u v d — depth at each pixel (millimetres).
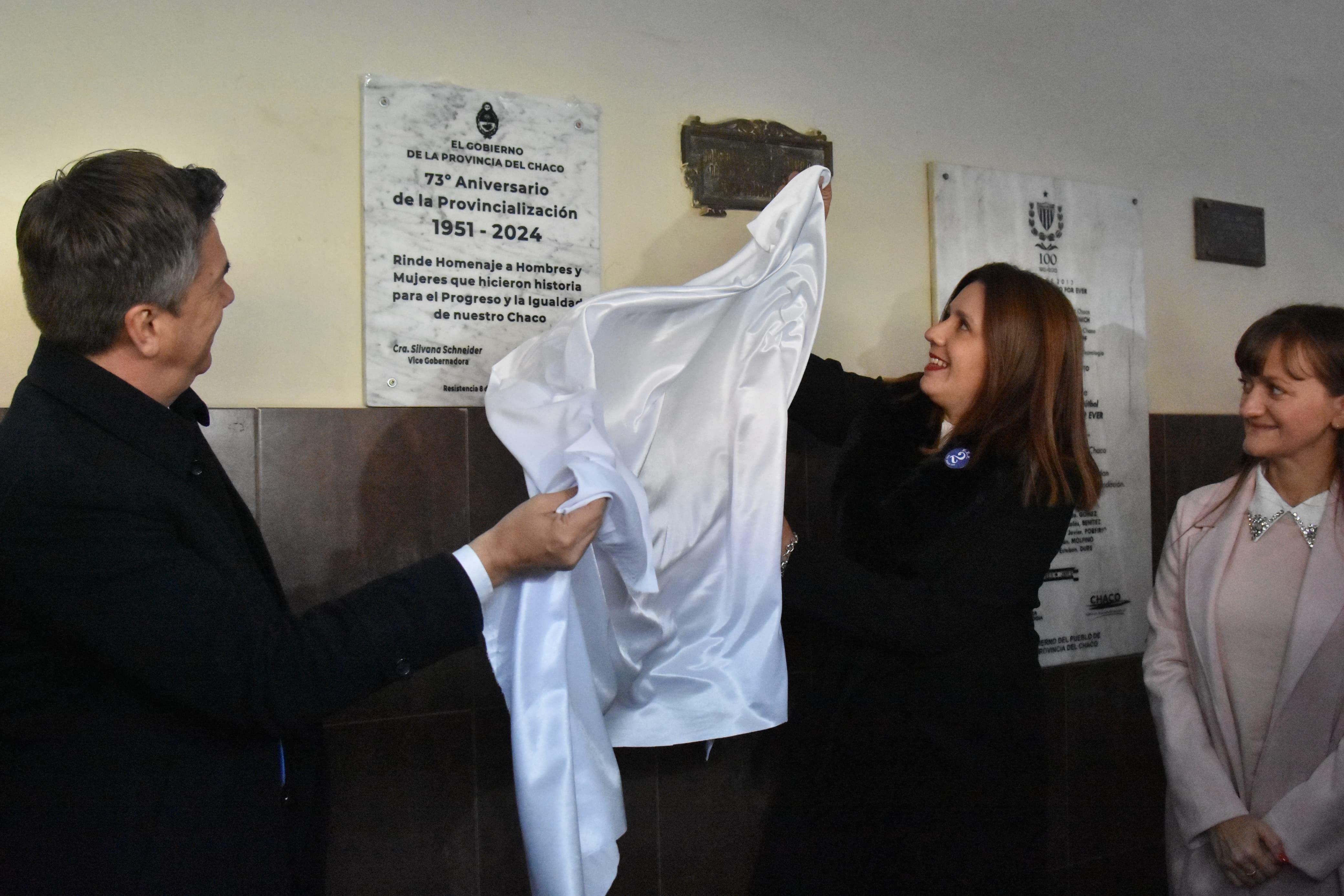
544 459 1141
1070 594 2162
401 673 939
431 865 1603
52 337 911
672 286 1342
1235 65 2436
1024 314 1420
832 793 1404
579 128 1720
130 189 879
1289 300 2531
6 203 1398
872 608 1312
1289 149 2527
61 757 855
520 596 1111
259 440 1499
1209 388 2416
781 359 1423
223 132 1505
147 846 867
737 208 1865
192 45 1486
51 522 817
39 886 839
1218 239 2381
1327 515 1409
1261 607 1424
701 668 1342
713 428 1394
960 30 2078
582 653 1183
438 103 1616
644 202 1787
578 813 1138
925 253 2045
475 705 1630
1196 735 1451
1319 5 2561
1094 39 2242
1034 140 2170
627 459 1350
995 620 1383
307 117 1554
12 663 852
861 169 1979
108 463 874
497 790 1646
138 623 824
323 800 1113
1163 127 2338
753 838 1824
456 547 1624
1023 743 1392
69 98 1425
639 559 1136
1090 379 2203
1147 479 2266
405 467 1593
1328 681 1343
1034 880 1387
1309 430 1396
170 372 960
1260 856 1326
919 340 2039
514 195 1674
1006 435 1407
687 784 1771
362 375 1600
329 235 1572
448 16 1641
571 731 1132
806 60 1927
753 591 1338
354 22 1579
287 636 886
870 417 1586
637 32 1778
